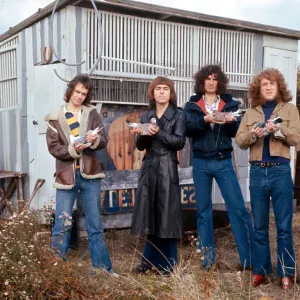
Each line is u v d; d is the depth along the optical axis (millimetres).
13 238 3631
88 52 5824
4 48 7098
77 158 4043
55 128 4125
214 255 4484
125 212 5984
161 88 4262
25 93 6637
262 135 3789
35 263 3406
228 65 6914
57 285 3322
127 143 6168
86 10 5766
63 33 5746
